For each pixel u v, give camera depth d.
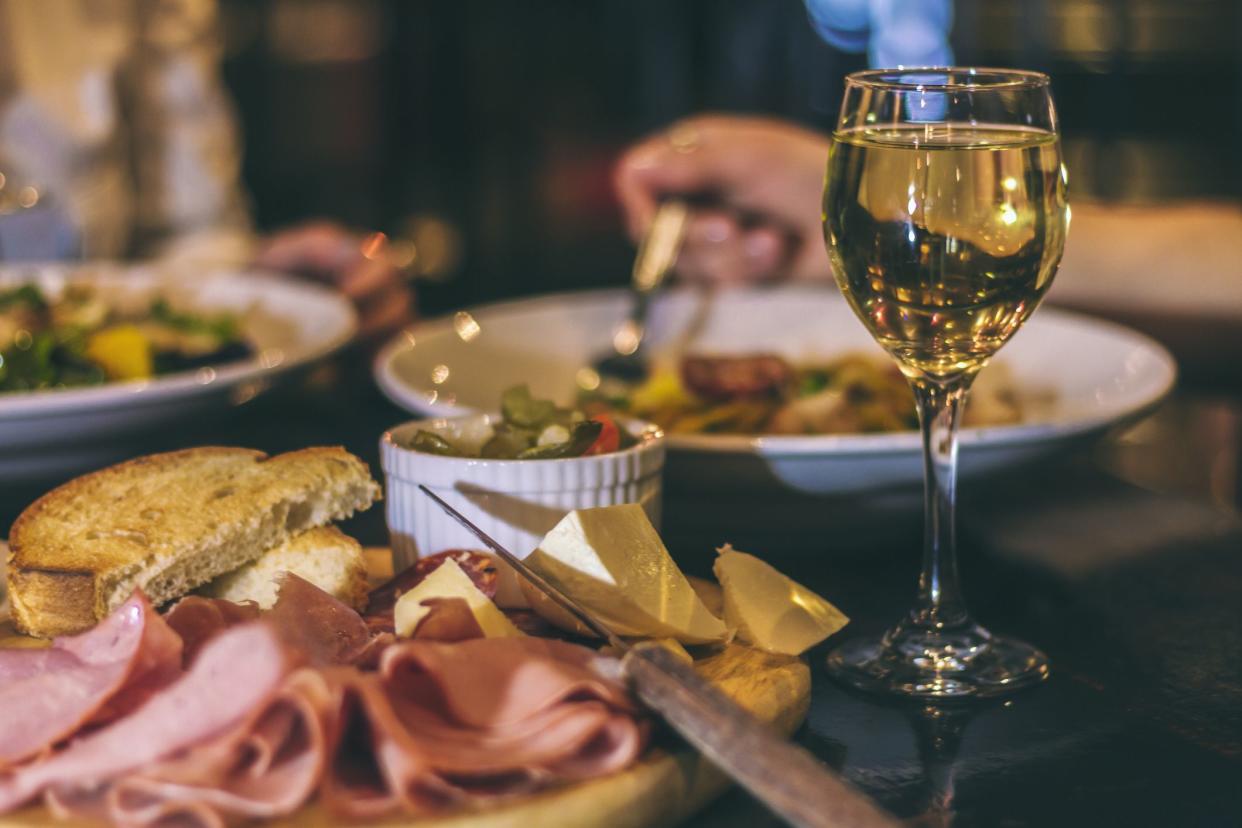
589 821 0.69
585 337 1.70
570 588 0.89
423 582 0.84
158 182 3.15
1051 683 0.93
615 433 1.05
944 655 0.94
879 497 1.16
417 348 1.52
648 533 0.92
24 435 1.36
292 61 5.19
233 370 1.47
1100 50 3.64
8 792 0.68
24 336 1.69
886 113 0.87
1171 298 2.11
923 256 0.85
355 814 0.67
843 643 1.00
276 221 5.25
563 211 5.30
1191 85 3.58
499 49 5.31
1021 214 0.85
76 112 2.84
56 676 0.74
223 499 1.03
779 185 1.85
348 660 0.81
